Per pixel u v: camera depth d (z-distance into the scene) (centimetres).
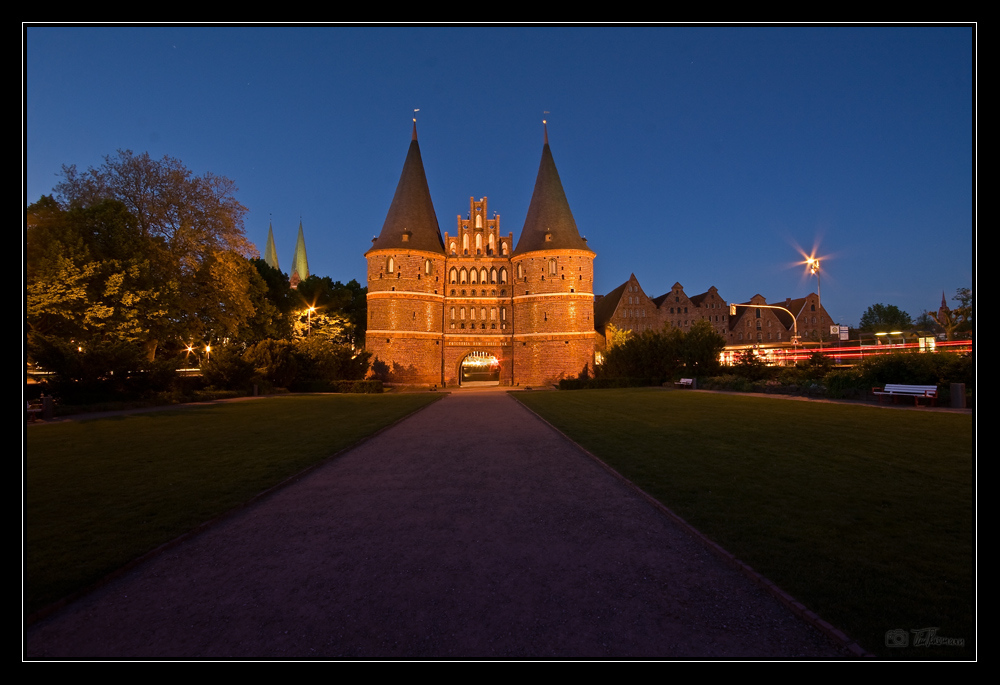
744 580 514
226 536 673
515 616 457
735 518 669
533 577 537
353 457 1205
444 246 5872
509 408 2506
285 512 775
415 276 5309
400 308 5238
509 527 695
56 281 2652
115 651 406
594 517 727
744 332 8488
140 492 854
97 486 892
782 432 1341
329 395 3703
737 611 454
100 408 2288
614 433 1448
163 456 1173
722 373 3697
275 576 549
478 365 8244
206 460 1126
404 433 1609
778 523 644
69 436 1498
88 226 3084
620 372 4512
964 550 543
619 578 529
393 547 629
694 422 1609
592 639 417
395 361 5184
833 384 2302
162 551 616
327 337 5878
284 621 453
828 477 857
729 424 1531
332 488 916
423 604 482
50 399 1992
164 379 2767
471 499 836
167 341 3822
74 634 433
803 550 557
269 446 1312
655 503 759
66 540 630
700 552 589
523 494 859
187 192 3697
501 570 556
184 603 489
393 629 438
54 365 2291
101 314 2798
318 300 6550
